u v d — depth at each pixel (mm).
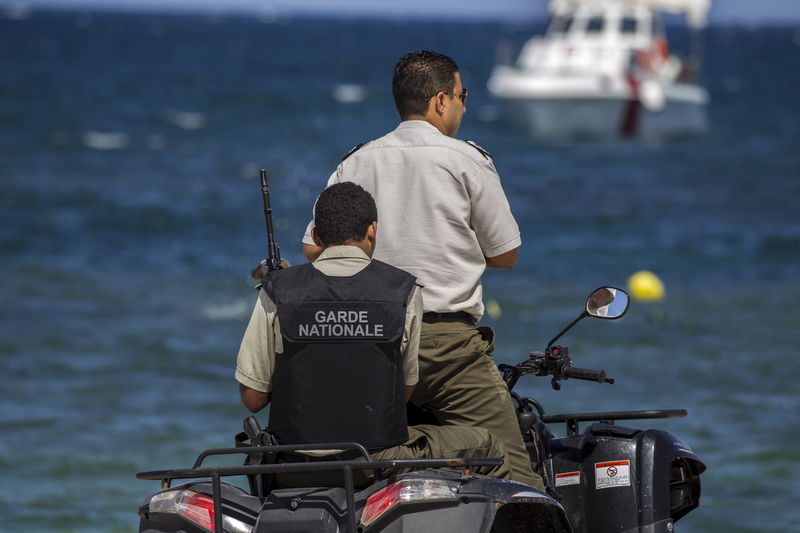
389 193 15805
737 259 78375
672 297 65562
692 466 17516
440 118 16281
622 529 16453
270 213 16203
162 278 69562
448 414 15680
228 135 169125
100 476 33781
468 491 13148
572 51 150875
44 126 170875
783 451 36438
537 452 16672
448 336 15414
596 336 54719
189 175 122438
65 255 76000
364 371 13594
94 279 68312
